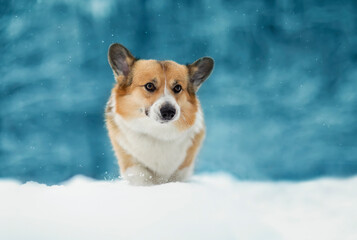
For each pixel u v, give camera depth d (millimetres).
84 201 3705
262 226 3645
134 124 5844
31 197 3791
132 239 3170
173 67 5926
